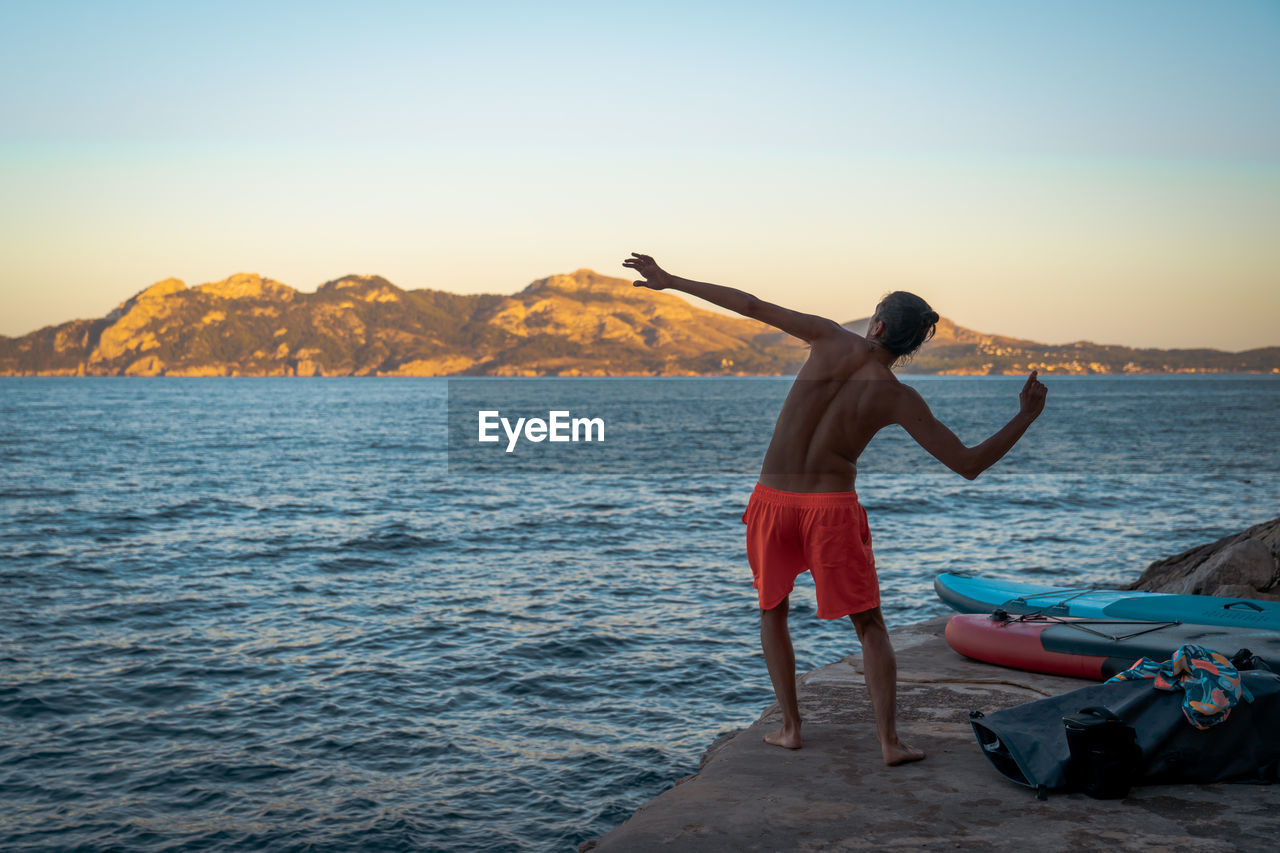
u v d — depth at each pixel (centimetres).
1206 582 764
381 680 994
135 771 757
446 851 637
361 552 1811
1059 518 2306
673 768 774
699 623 1241
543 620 1254
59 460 3959
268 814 686
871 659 371
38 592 1411
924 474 3622
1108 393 16125
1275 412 9131
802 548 373
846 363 355
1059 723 352
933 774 360
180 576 1555
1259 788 336
